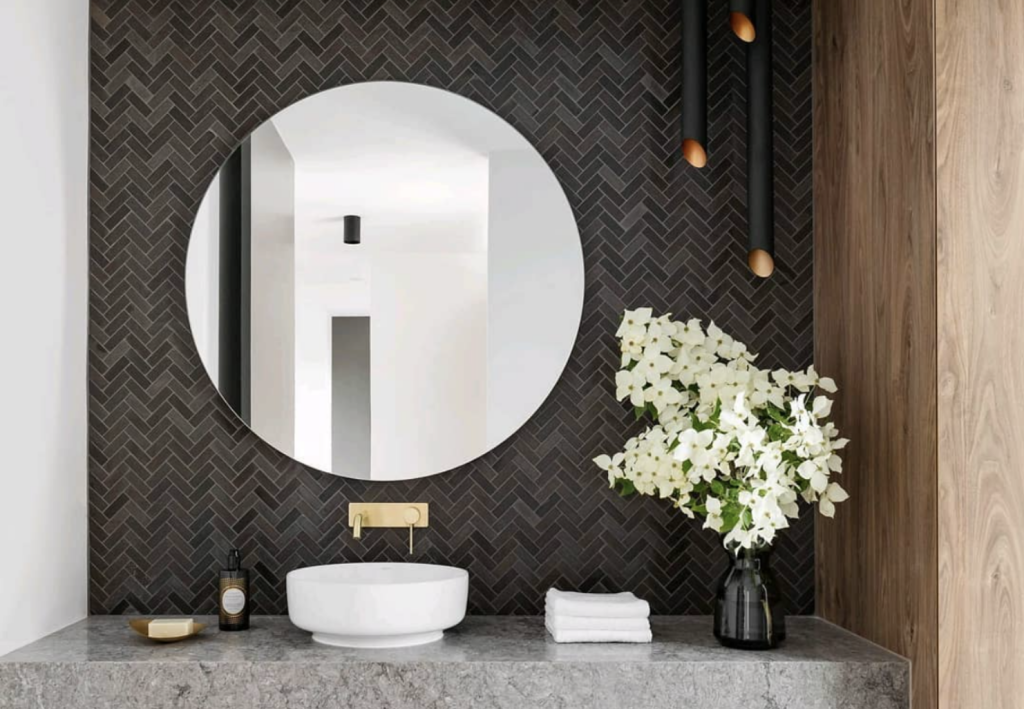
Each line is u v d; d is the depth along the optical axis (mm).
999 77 1771
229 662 1852
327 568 2188
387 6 2363
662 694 1850
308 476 2322
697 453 1902
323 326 2328
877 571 1986
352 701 1847
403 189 2342
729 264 2361
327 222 2336
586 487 2328
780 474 1929
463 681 1850
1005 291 1758
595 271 2355
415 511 2273
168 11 2354
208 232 2334
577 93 2365
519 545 2320
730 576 1989
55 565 2133
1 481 1909
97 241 2338
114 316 2330
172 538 2309
